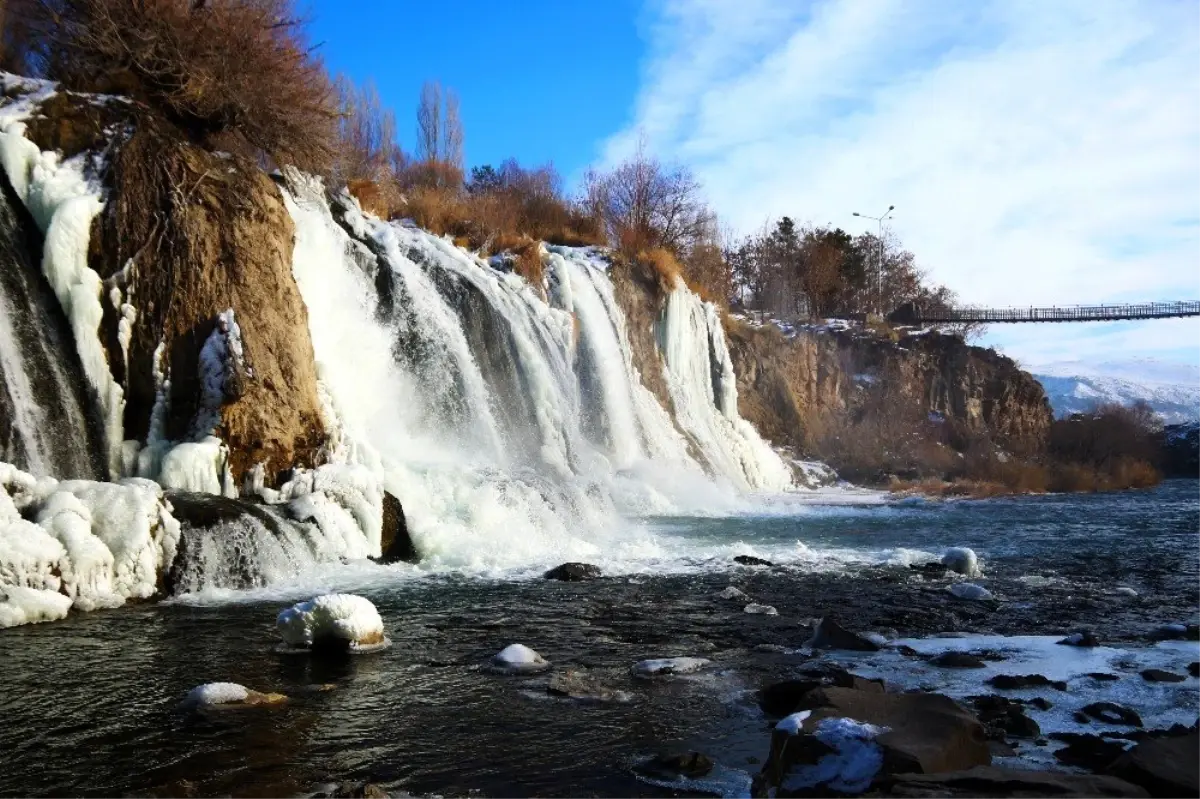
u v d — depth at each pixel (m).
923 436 52.88
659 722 6.85
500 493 17.42
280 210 17.19
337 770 5.88
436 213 33.81
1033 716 6.80
